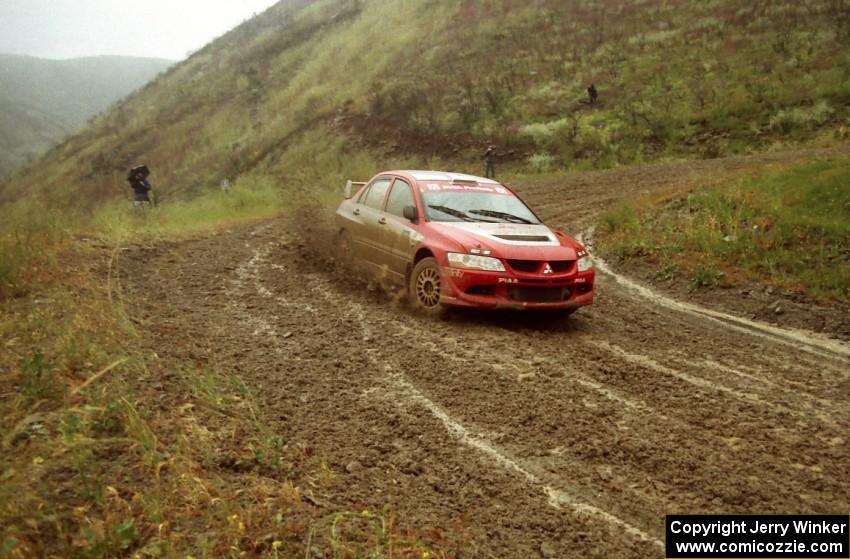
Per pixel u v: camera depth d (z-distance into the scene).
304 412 4.63
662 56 32.47
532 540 3.29
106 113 67.94
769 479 3.99
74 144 59.75
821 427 4.79
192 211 19.05
